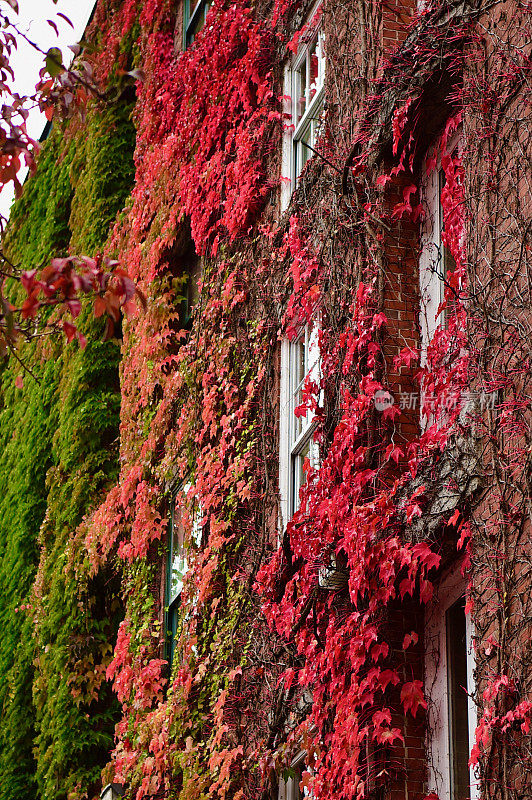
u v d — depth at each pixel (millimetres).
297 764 9492
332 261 9297
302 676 8492
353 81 9445
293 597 8961
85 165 19750
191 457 12758
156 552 14133
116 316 5449
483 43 7246
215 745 10492
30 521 19016
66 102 6422
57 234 21812
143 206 16344
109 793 12406
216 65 14008
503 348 6590
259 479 11117
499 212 6801
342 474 8289
